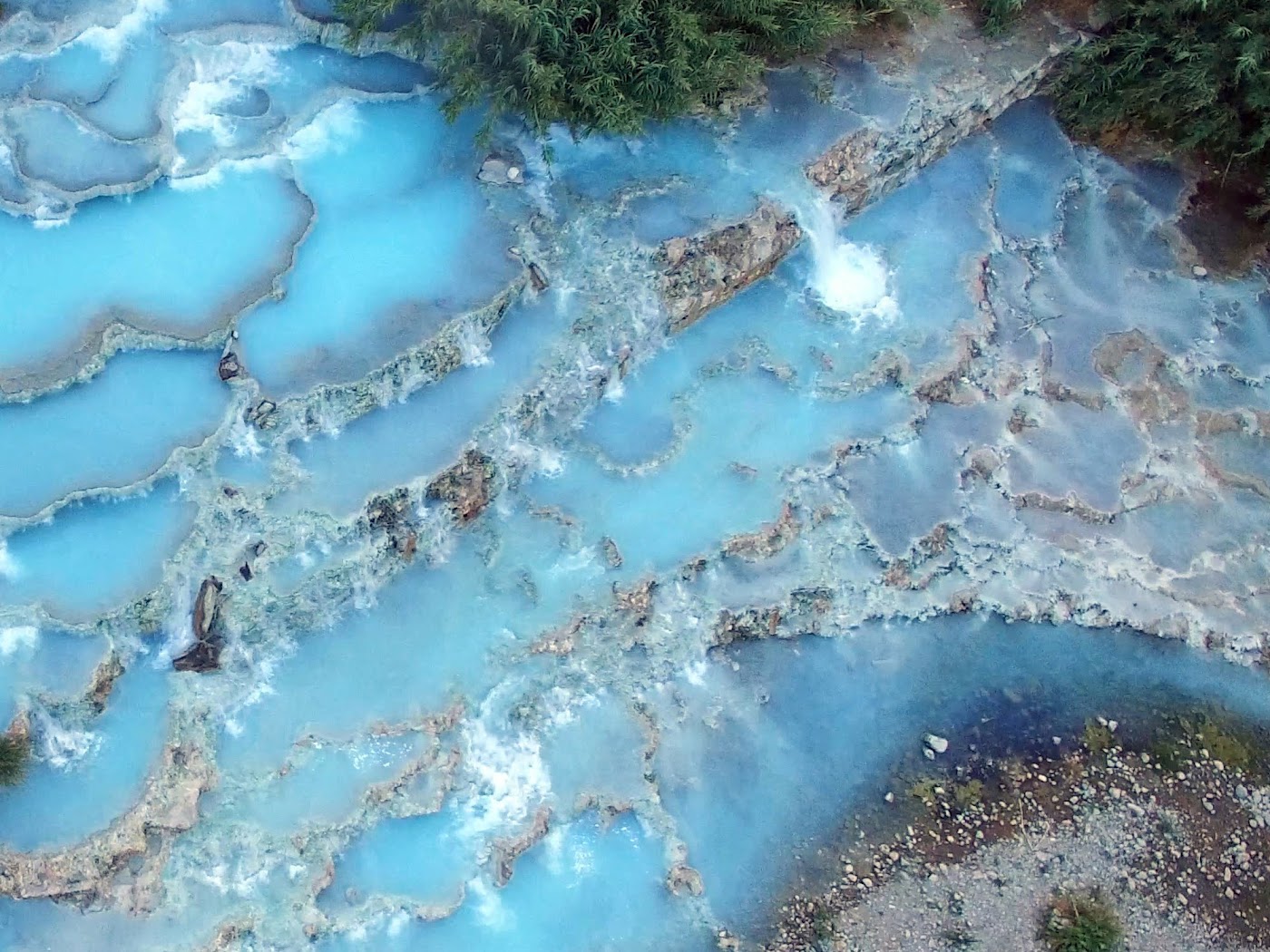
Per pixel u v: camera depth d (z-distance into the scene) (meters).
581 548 21.45
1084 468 23.98
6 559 18.56
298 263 21.34
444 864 19.14
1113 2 26.14
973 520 23.19
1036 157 27.19
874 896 19.95
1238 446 24.84
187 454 19.30
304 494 19.77
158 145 21.69
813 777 21.05
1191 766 21.62
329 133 22.98
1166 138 27.34
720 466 22.56
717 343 23.88
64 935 17.52
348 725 19.33
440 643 20.34
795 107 24.78
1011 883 20.16
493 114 21.97
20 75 22.27
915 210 26.05
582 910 19.39
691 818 20.39
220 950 17.83
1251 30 24.12
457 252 21.88
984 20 26.91
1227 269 26.59
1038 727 21.89
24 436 19.30
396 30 23.53
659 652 21.23
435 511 20.67
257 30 23.28
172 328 20.17
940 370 23.86
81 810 17.55
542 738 20.25
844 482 23.00
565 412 22.27
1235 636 22.84
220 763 18.70
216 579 19.08
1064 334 25.36
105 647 18.25
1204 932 19.94
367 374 20.28
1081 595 22.94
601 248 22.56
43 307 20.20
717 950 19.31
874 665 22.23
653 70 21.78
